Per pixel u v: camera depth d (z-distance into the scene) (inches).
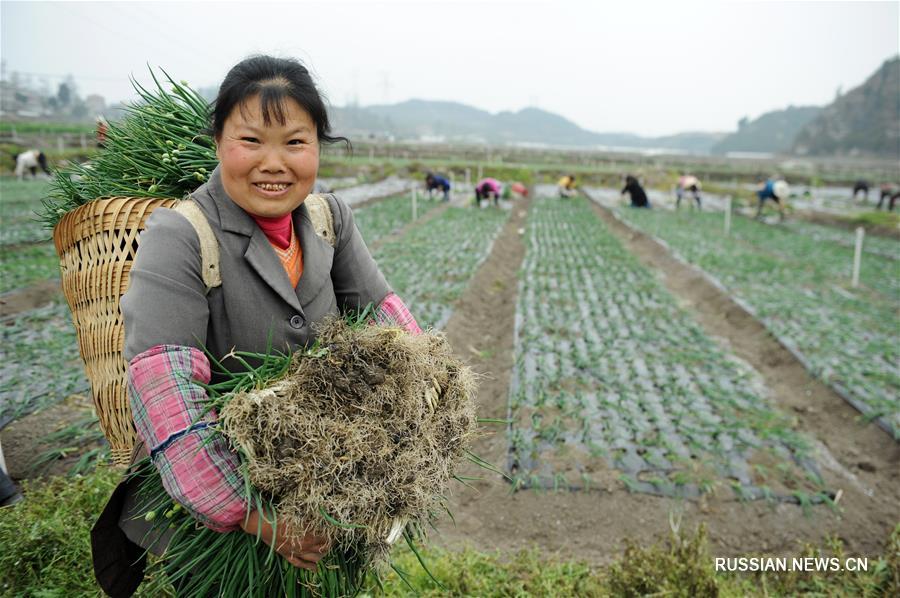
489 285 465.7
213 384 62.8
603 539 171.3
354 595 69.4
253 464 55.1
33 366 237.6
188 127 79.9
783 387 284.8
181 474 54.5
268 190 60.5
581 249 603.8
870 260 612.1
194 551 66.1
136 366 55.3
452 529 171.3
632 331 335.0
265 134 58.7
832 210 1127.6
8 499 137.6
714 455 208.4
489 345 340.8
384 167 1496.1
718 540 172.4
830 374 281.1
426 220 749.3
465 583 133.1
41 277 378.0
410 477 61.1
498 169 1568.7
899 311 411.2
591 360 287.7
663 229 721.0
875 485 204.5
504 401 247.3
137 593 93.8
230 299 61.9
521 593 132.5
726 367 296.8
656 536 171.9
